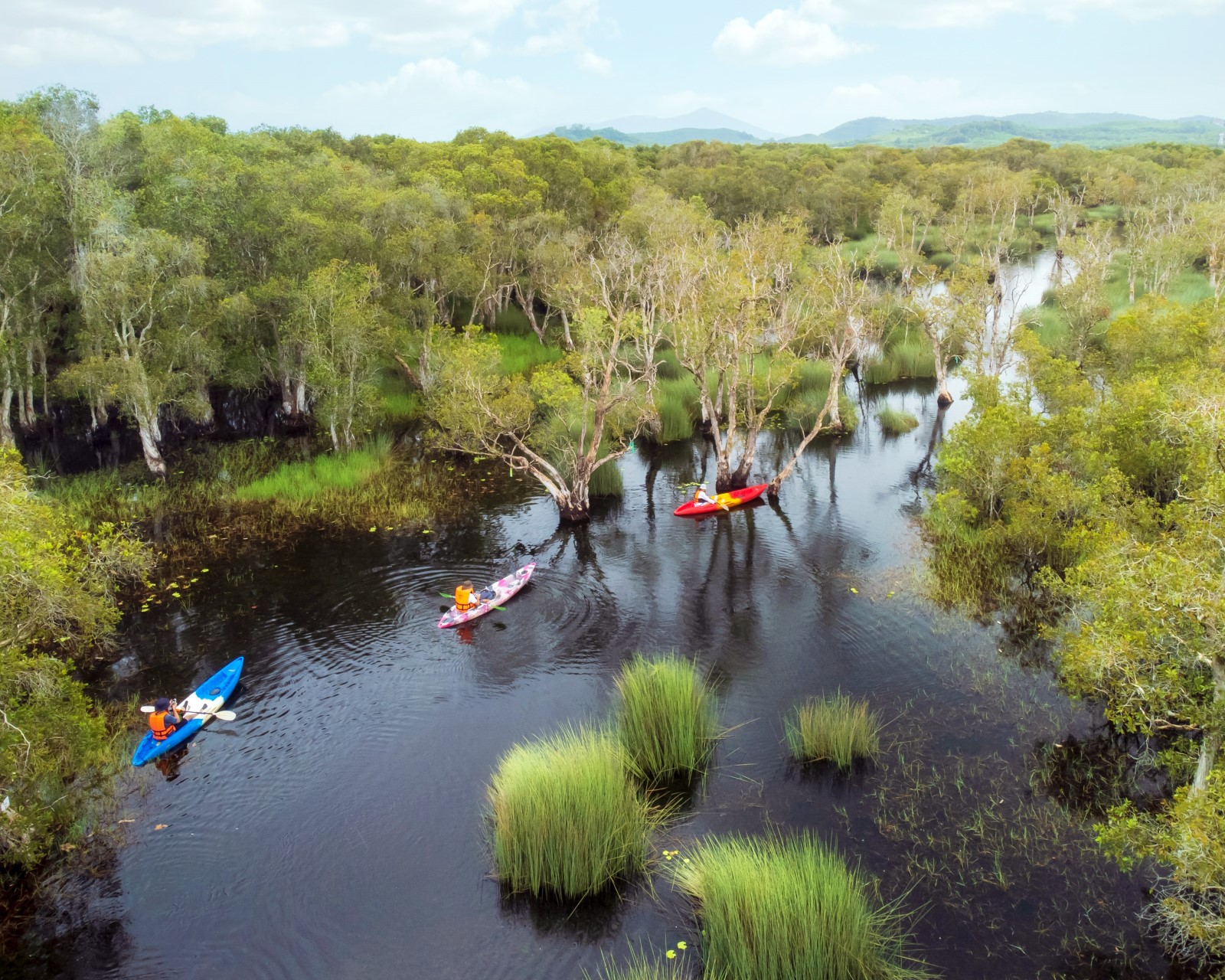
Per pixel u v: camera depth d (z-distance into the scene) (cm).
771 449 3475
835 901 1025
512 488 2997
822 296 3134
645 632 1969
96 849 1302
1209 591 1040
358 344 3262
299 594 2175
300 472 3052
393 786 1436
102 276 2991
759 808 1345
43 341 3534
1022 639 1881
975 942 1070
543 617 2048
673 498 2911
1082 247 5366
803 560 2355
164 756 1530
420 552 2442
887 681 1730
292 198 4131
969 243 7650
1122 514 1894
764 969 976
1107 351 3406
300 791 1431
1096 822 1291
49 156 3381
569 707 1659
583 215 6278
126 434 3716
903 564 2298
